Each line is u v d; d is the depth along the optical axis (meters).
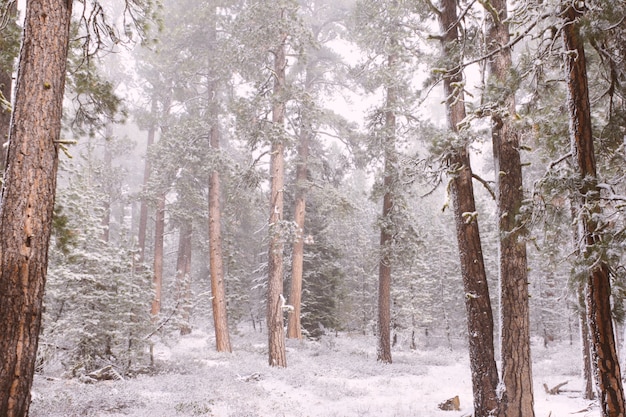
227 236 29.73
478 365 8.57
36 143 4.97
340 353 22.27
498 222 8.70
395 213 19.59
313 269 27.83
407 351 27.95
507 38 9.03
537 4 7.33
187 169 23.28
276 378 15.36
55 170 5.15
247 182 19.03
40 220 4.89
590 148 6.21
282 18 16.98
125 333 14.61
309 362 19.14
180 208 26.09
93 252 14.61
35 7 5.27
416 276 30.89
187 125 21.72
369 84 19.84
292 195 26.38
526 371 8.16
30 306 4.69
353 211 22.39
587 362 13.49
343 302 34.34
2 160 7.71
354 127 21.70
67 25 5.49
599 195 5.81
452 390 15.19
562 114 8.20
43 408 9.70
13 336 4.54
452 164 9.13
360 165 22.28
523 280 8.36
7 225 4.71
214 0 21.56
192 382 13.80
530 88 8.41
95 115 9.60
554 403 13.05
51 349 13.23
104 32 7.91
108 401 10.81
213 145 22.41
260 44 17.62
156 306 25.20
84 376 12.97
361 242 35.62
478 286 8.82
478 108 8.01
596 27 5.83
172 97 27.98
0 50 7.62
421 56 17.33
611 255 5.29
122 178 29.98
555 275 26.70
